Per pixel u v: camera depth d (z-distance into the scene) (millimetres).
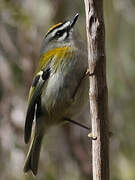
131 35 11844
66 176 11938
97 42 6234
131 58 11836
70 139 12477
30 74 12016
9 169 11336
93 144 6594
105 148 6551
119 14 11844
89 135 6598
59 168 11977
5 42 12352
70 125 12562
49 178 11453
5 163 11391
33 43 12086
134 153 11602
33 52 12078
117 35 11805
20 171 11250
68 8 12609
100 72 6324
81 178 12148
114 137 11852
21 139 11609
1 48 12383
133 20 11875
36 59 12062
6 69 12227
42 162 11625
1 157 11453
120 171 11383
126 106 11906
